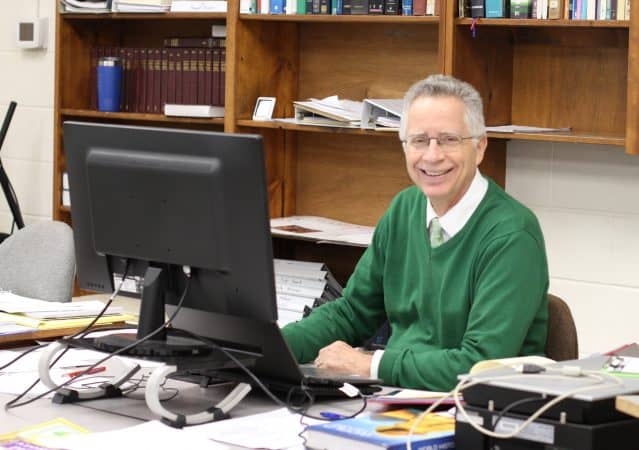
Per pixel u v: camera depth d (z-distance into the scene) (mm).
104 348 2152
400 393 2168
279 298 4312
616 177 4004
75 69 5184
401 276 2689
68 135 2283
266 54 4598
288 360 2145
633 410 1575
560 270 4156
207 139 2043
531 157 4180
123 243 2213
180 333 2215
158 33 5203
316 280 4270
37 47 5562
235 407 2186
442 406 2037
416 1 4012
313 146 4754
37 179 5652
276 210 4723
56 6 5082
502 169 4207
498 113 4121
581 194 4086
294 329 2682
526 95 4176
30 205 5691
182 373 2414
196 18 4723
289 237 4281
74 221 2334
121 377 2375
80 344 2211
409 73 4457
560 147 4109
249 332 2164
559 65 4086
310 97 4730
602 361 1901
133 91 4996
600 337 4094
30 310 2883
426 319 2592
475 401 1733
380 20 4070
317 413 2115
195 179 2061
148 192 2141
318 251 4773
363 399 2232
